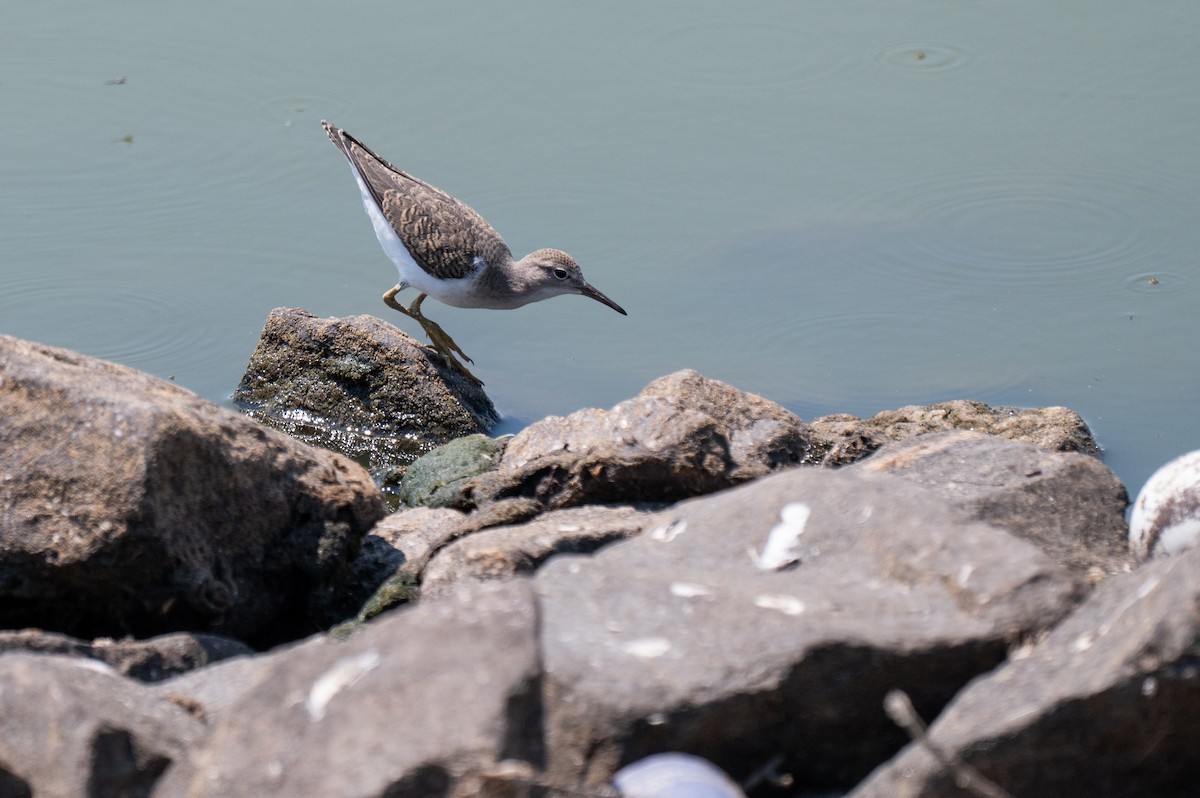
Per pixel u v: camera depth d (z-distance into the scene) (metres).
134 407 9.40
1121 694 6.19
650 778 6.19
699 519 8.38
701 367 16.22
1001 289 17.31
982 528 7.70
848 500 8.14
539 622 6.91
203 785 6.36
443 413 15.44
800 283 17.67
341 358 15.72
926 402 15.24
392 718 6.35
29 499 9.41
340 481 10.76
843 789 7.09
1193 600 6.20
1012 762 6.23
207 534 9.90
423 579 10.03
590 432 12.00
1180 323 16.42
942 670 6.94
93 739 6.50
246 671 7.96
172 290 17.56
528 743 6.49
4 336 10.05
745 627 7.00
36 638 8.13
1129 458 14.01
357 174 17.53
